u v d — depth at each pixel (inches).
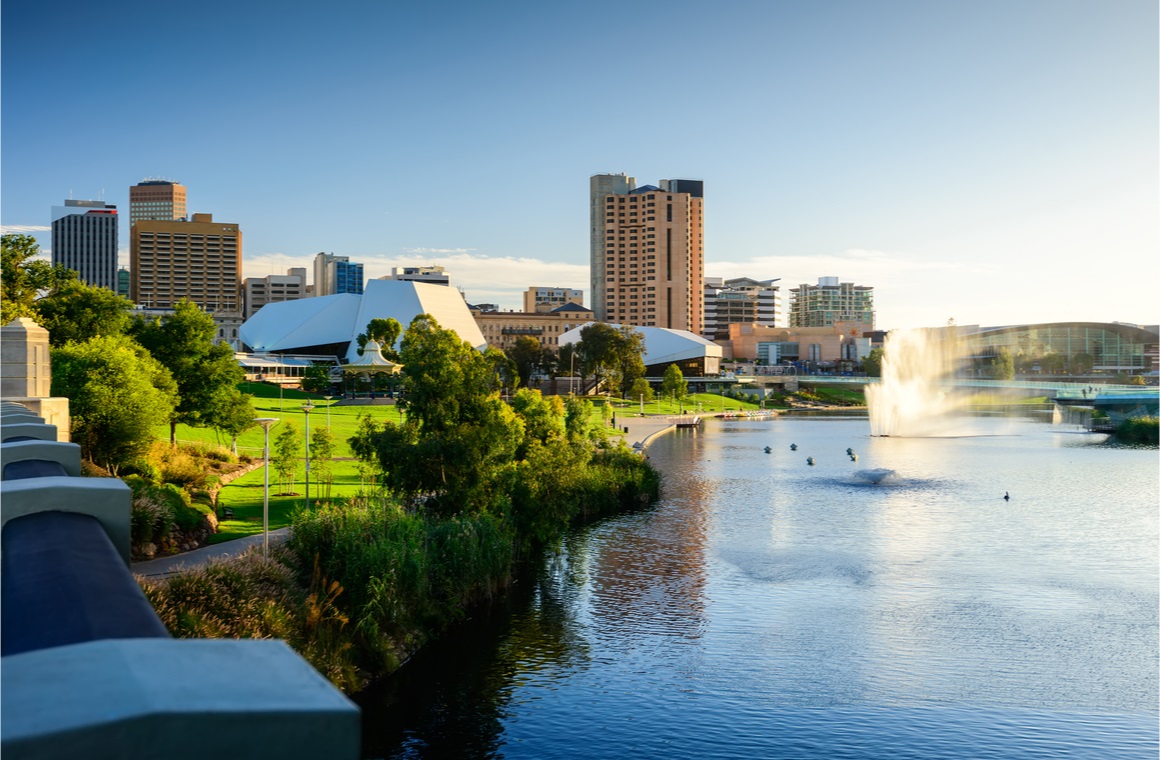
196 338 3184.1
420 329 2448.3
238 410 3238.2
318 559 1788.9
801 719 1533.0
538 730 1486.2
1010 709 1573.6
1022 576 2449.6
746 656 1823.3
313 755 92.3
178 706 88.5
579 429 3946.9
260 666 106.7
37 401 1315.2
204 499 2321.6
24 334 1369.3
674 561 2603.3
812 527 3112.7
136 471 2206.0
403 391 2443.4
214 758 88.0
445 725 1496.1
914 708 1574.8
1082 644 1897.1
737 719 1530.5
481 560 2132.1
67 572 180.9
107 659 104.3
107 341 2391.7
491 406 2433.6
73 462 385.7
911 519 3270.2
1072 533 3016.7
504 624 2003.0
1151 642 1908.2
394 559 1808.6
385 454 2347.4
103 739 83.3
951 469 4798.2
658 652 1841.8
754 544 2834.6
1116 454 5639.8
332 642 1590.8
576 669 1743.4
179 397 3021.7
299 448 2753.4
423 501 2479.1
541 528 2581.2
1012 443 6486.2
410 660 1740.9
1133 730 1491.1
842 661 1798.7
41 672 99.4
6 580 185.8
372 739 1446.9
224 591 1466.5
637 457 4092.0
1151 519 3262.8
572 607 2138.3
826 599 2223.2
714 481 4286.4
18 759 78.7
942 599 2224.4
